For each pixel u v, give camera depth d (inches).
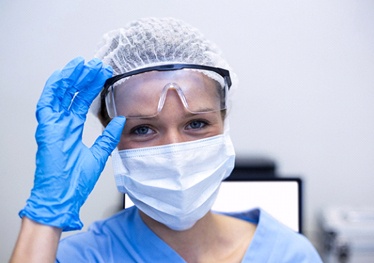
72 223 31.2
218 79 36.2
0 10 76.8
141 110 33.6
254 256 39.6
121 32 37.6
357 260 72.2
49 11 77.4
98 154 33.9
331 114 82.3
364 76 81.7
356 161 82.8
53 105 33.3
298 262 40.0
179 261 37.7
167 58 36.6
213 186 37.6
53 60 77.9
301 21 80.7
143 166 35.5
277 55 80.9
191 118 34.7
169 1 78.7
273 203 63.4
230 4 79.6
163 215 36.5
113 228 40.3
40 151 31.6
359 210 76.6
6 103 78.0
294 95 81.7
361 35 81.2
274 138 82.0
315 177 82.9
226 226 41.5
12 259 28.2
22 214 29.9
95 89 34.8
